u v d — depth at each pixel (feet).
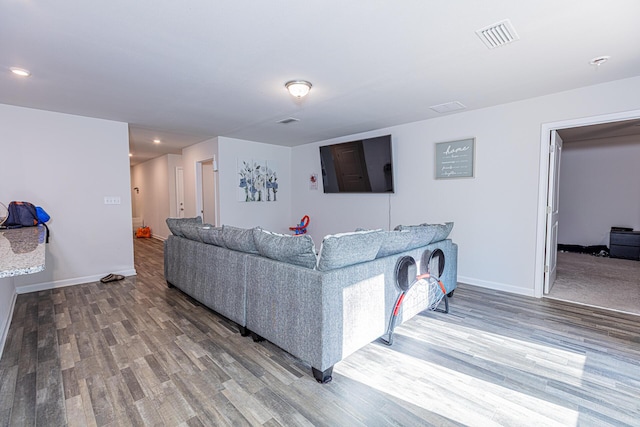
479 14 5.74
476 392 5.75
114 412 5.21
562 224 20.77
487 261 12.11
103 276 13.38
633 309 9.78
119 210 13.73
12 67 7.90
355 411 5.26
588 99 9.64
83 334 8.07
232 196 17.72
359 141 15.61
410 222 14.42
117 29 6.19
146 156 24.64
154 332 8.21
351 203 17.04
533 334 8.07
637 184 18.16
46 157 11.93
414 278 8.39
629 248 17.22
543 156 10.62
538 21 5.97
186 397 5.60
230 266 8.30
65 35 6.39
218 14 5.71
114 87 9.41
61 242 12.34
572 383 6.01
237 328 8.51
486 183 11.96
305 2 5.36
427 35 6.50
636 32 6.35
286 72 8.40
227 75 8.57
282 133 16.40
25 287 11.55
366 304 6.86
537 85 9.50
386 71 8.38
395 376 6.26
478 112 12.01
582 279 13.09
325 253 6.09
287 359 6.93
